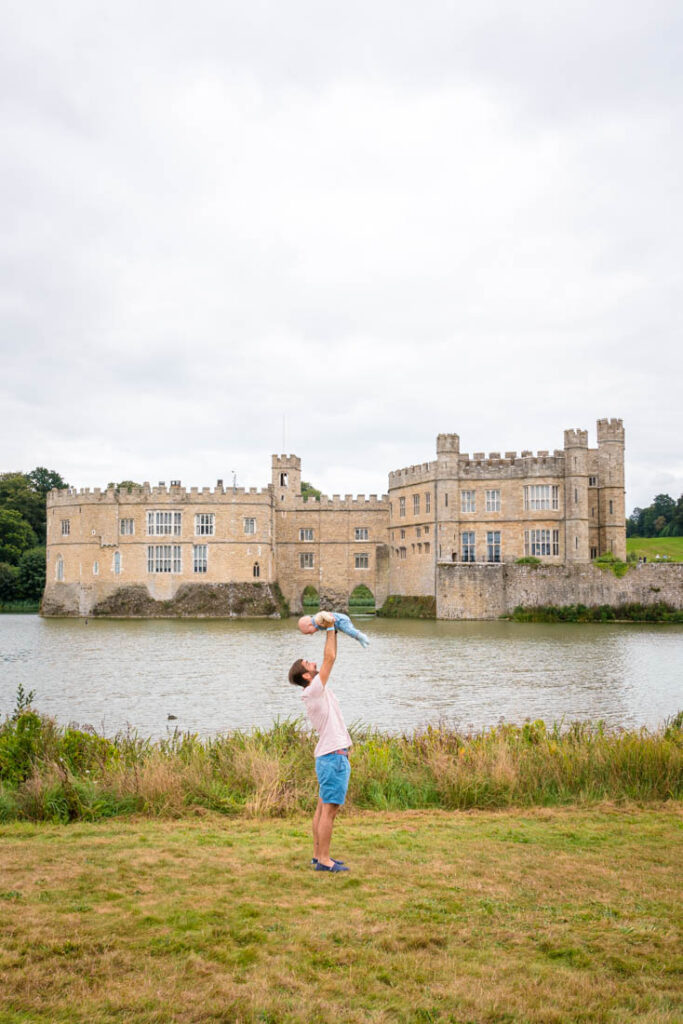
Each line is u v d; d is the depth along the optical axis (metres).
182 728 23.45
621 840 11.57
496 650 45.31
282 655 43.31
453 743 17.50
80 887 9.15
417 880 9.60
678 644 48.22
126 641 52.34
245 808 13.47
